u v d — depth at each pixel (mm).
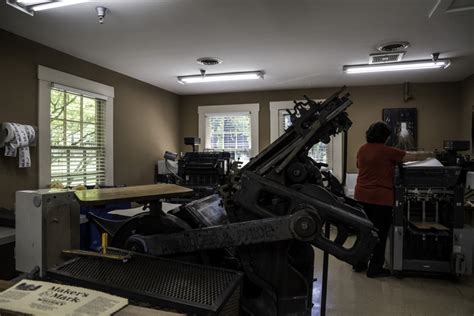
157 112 4949
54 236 1322
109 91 3939
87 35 2832
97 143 3826
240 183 1448
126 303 876
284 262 1393
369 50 3232
